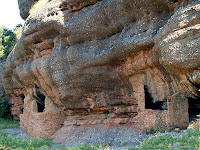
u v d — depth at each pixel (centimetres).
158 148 909
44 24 1595
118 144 1256
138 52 1225
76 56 1463
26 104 1991
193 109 1280
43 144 1409
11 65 2153
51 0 1648
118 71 1377
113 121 1508
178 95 1176
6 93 2603
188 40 954
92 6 1438
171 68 1048
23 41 1827
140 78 1306
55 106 1792
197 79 973
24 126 2003
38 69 1719
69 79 1537
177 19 985
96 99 1520
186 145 877
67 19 1512
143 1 1155
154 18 1148
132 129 1348
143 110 1222
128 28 1263
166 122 1172
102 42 1395
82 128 1631
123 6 1230
